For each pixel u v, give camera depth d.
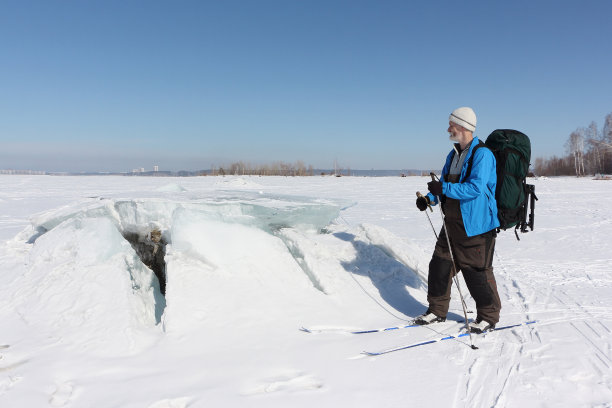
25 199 16.03
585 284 5.02
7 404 2.27
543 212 13.12
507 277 5.40
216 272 3.78
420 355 2.88
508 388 2.46
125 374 2.59
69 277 3.71
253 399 2.30
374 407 2.25
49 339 3.02
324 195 20.66
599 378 2.58
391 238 4.80
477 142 3.17
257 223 4.65
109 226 4.24
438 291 3.43
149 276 4.25
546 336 3.24
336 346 3.00
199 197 5.12
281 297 3.66
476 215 3.12
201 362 2.74
